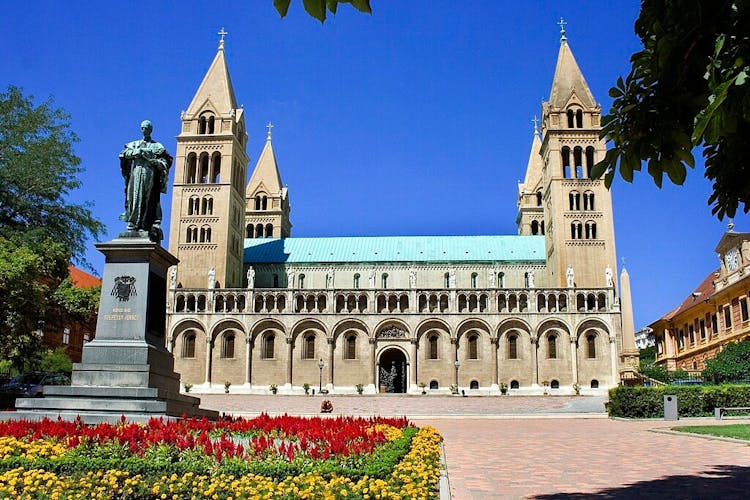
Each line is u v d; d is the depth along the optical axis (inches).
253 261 4712.1
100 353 967.0
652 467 885.2
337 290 4252.0
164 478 569.3
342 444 682.8
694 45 382.9
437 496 616.7
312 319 4192.9
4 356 2172.7
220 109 4557.1
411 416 2564.0
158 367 996.6
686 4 367.2
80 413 911.0
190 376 4116.6
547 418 2379.4
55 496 531.5
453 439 1403.8
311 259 4704.7
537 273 4586.6
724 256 3577.8
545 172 4618.6
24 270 1851.6
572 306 4121.6
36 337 2191.2
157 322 1026.7
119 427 741.3
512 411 2812.5
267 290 4249.5
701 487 706.8
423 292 4254.4
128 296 991.6
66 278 2329.0
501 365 4119.1
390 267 4643.2
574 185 4367.6
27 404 933.8
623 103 426.6
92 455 648.4
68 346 4010.8
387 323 4200.3
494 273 4594.0
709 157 471.8
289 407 2952.8
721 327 3641.7
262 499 516.7
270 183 5482.3
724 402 2085.4
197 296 4207.7
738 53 365.4
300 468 599.2
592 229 4318.4
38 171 2399.1
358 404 3075.8
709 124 347.9
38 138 2514.8
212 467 599.8
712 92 356.2
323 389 4082.2
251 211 5383.9
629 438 1378.0
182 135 4490.7
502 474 826.8
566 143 4448.8
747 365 2854.3
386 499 538.6
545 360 4094.5
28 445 654.5
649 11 407.5
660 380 3321.9
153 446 665.0
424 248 4749.0
